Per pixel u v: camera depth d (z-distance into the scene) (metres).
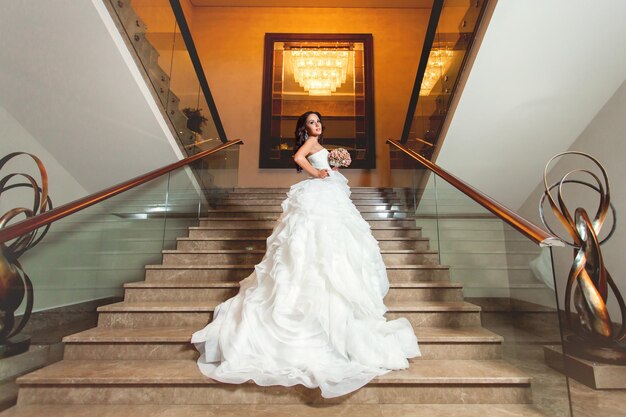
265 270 1.86
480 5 2.52
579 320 1.99
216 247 3.07
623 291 2.49
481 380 1.54
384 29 6.44
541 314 1.51
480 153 3.24
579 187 2.90
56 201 3.00
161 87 3.15
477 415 1.43
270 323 1.64
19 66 2.50
